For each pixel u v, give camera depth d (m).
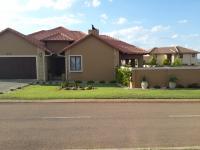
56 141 9.77
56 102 20.09
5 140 9.90
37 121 13.11
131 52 39.53
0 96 22.16
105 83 35.09
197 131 10.99
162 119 13.38
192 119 13.35
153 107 17.44
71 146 9.22
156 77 28.95
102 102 20.06
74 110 16.38
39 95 22.75
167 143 9.45
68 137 10.26
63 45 40.47
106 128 11.57
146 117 13.91
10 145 9.33
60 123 12.61
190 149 8.70
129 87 29.64
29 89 27.75
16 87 29.62
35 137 10.27
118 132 10.92
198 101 20.27
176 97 21.48
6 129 11.53
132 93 23.34
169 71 28.97
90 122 12.77
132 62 41.38
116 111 15.85
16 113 15.45
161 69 28.92
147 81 28.80
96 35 36.81
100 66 36.97
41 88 28.69
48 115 14.72
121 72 33.12
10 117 14.21
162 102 19.98
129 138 10.09
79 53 37.09
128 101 20.30
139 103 19.50
